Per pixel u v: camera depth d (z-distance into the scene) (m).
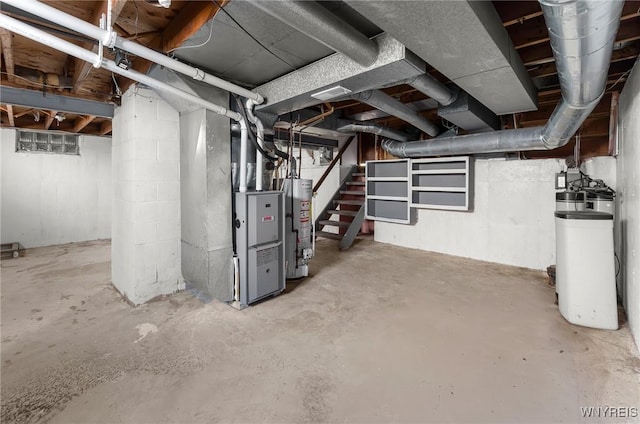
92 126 4.99
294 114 3.80
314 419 1.43
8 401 1.55
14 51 2.29
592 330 2.27
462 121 3.53
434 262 4.30
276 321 2.44
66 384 1.68
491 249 4.33
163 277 2.91
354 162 6.41
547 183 3.87
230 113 2.49
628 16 1.81
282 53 2.16
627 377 1.71
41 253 4.95
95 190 6.13
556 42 1.25
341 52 1.78
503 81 2.29
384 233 5.62
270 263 2.82
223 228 2.65
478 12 1.46
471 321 2.44
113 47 1.57
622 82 2.88
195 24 1.77
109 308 2.69
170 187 2.92
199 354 1.98
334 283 3.38
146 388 1.65
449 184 4.68
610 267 2.24
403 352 2.00
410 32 1.59
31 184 5.42
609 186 3.03
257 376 1.75
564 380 1.70
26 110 3.76
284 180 3.50
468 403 1.53
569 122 2.36
